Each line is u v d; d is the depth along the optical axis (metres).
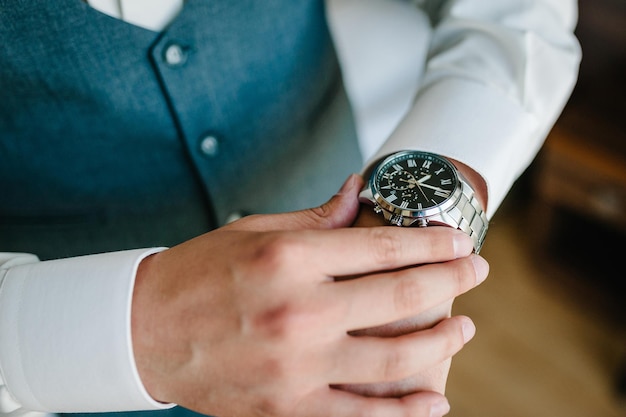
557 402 0.82
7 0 0.39
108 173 0.46
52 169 0.46
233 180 0.48
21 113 0.43
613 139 0.71
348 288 0.34
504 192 0.45
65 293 0.36
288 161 0.51
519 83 0.45
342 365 0.34
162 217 0.49
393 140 0.44
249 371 0.34
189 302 0.34
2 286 0.37
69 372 0.36
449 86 0.46
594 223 0.86
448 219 0.40
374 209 0.41
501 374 0.85
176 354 0.35
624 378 0.80
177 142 0.46
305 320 0.33
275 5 0.45
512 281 0.92
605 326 0.86
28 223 0.48
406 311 0.34
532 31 0.46
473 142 0.43
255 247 0.34
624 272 0.87
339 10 0.70
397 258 0.35
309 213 0.40
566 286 0.90
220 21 0.43
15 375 0.37
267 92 0.48
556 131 0.74
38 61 0.41
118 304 0.35
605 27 0.71
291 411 0.35
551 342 0.86
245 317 0.33
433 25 0.53
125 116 0.44
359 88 0.68
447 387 0.85
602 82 0.72
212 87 0.45
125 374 0.35
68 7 0.40
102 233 0.48
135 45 0.42
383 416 0.35
